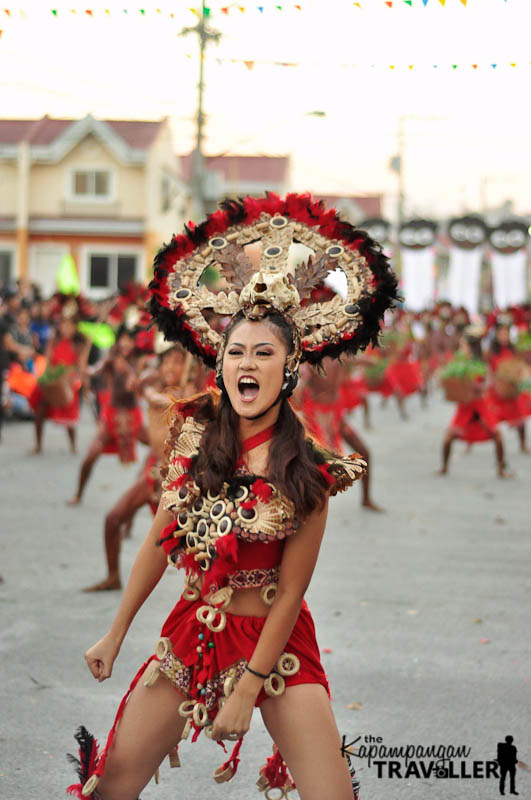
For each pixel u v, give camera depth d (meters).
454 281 75.12
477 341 29.50
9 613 14.48
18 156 85.06
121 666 12.36
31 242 86.25
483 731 10.55
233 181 101.06
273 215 7.70
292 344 6.89
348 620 14.44
